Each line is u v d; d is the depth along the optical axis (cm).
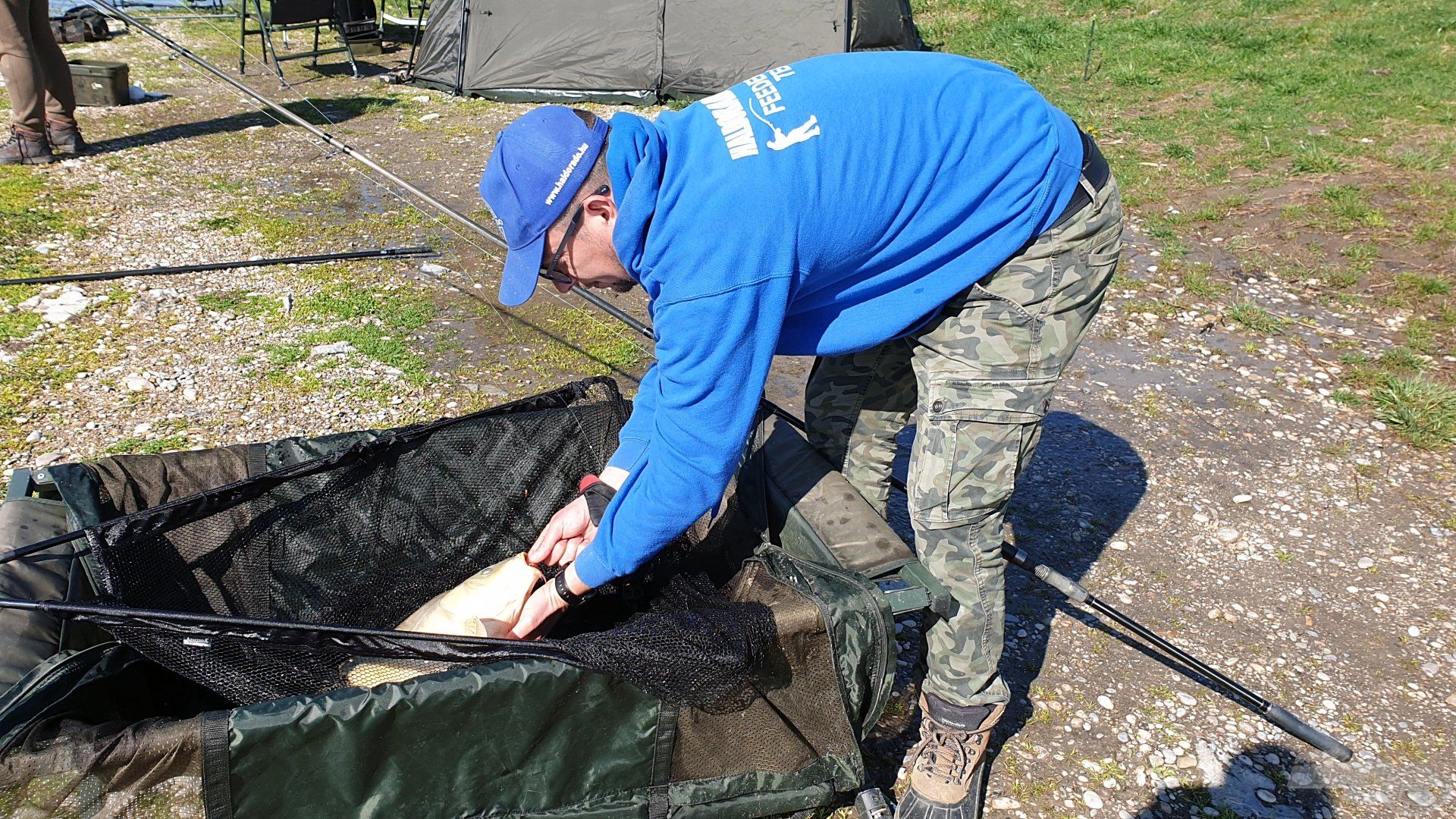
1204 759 279
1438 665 315
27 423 391
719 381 184
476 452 276
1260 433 439
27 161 703
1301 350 505
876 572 229
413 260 576
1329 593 346
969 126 201
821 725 218
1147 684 305
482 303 525
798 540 246
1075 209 212
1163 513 386
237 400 420
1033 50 1029
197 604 238
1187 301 555
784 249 181
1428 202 638
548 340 487
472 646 193
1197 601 341
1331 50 959
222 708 235
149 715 215
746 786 219
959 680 233
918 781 243
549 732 196
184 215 634
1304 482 405
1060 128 212
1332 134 763
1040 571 270
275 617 254
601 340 489
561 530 242
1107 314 543
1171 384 477
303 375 441
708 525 275
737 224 177
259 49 1168
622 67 950
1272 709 263
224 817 177
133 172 709
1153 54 982
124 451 377
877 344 216
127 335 468
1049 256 211
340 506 259
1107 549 366
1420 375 472
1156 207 670
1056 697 299
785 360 499
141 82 983
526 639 217
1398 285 557
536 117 186
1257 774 276
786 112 187
